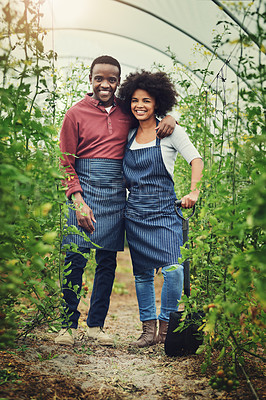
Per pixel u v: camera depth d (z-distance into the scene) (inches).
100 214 121.4
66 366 99.8
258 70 79.0
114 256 127.6
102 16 225.1
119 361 108.8
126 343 128.1
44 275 94.7
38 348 109.3
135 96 122.3
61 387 85.9
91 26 241.4
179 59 221.8
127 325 160.9
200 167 119.5
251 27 141.4
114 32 244.8
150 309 123.7
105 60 124.0
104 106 127.6
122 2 201.5
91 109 124.4
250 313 85.9
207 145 125.5
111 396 85.7
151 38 228.5
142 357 112.7
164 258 117.6
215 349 110.2
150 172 120.8
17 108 83.6
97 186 122.1
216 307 82.0
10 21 86.5
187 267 110.3
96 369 101.0
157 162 120.9
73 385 88.3
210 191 119.6
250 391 84.3
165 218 119.9
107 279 126.1
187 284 110.3
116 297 223.8
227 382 84.8
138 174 122.2
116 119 125.3
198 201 130.0
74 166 124.2
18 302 106.2
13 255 83.8
